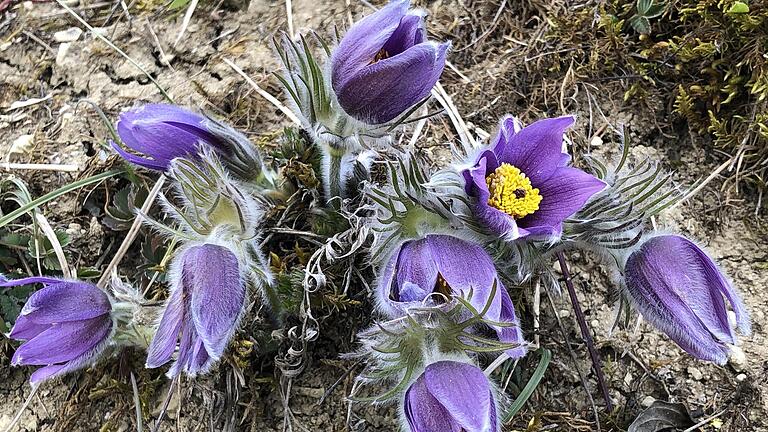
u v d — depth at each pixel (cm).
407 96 22
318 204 28
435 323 21
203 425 26
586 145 31
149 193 29
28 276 29
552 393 27
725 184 29
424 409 20
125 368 27
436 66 21
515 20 33
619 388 27
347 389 26
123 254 29
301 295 26
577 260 29
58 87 33
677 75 31
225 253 22
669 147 31
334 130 24
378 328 22
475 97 32
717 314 22
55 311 23
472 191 21
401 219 22
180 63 34
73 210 30
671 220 29
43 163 31
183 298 21
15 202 30
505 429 26
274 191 27
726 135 29
